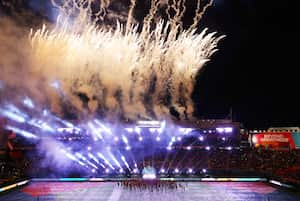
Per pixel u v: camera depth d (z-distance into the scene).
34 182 31.95
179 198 25.20
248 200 24.44
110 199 24.95
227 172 36.09
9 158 36.44
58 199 24.89
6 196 25.94
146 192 27.33
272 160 38.38
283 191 27.62
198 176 34.06
